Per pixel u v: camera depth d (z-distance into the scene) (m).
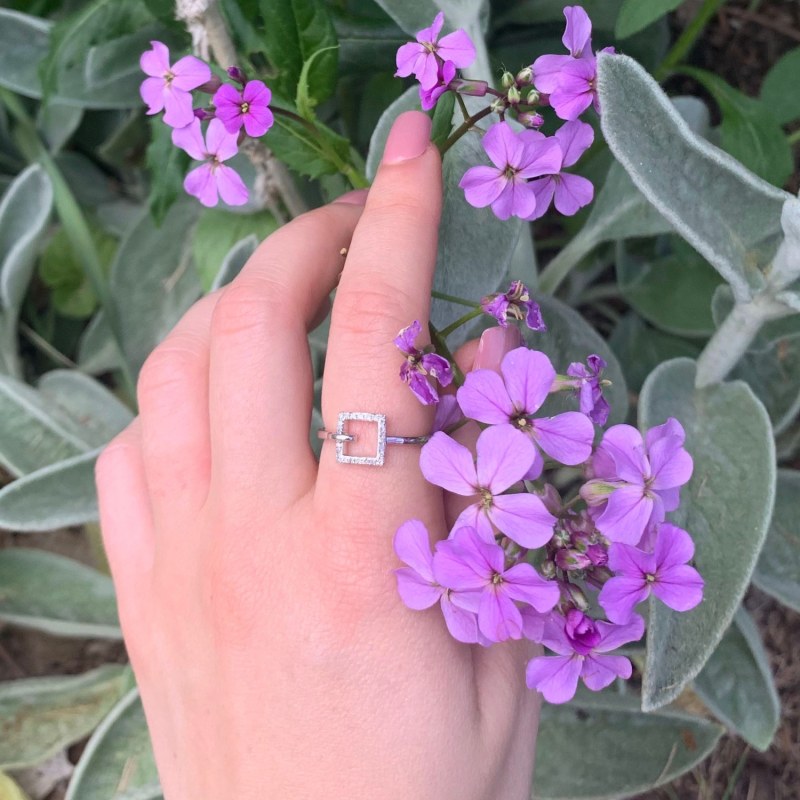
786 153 0.30
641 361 0.38
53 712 0.38
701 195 0.23
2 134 0.42
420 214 0.19
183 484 0.21
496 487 0.17
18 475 0.36
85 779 0.33
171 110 0.22
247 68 0.28
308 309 0.21
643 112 0.21
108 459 0.24
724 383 0.28
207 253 0.34
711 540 0.25
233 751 0.19
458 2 0.27
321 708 0.18
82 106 0.36
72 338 0.45
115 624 0.38
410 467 0.18
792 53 0.32
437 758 0.19
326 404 0.18
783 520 0.32
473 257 0.24
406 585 0.17
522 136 0.19
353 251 0.19
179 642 0.21
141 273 0.38
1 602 0.38
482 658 0.20
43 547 0.43
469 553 0.16
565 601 0.18
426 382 0.18
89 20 0.30
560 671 0.18
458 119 0.25
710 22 0.41
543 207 0.20
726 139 0.30
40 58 0.35
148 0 0.28
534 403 0.17
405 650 0.18
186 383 0.22
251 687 0.19
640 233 0.29
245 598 0.19
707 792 0.39
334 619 0.18
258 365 0.19
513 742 0.21
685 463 0.18
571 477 0.32
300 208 0.31
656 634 0.22
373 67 0.32
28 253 0.37
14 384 0.36
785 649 0.39
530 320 0.19
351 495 0.18
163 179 0.30
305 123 0.23
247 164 0.31
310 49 0.24
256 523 0.19
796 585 0.31
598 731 0.32
